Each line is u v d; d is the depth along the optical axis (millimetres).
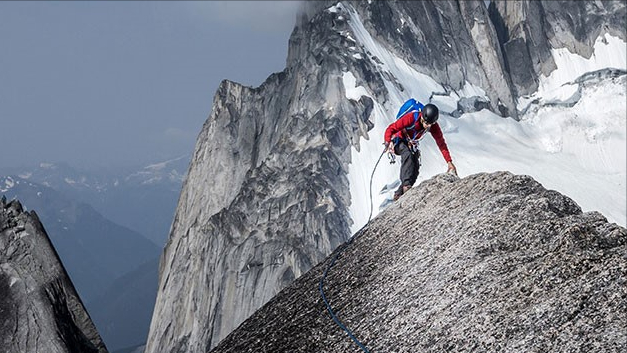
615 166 170250
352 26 162375
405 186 15367
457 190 13008
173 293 120375
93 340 13344
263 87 153375
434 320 8953
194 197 143375
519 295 8352
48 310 13008
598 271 7926
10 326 12883
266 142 142375
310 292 12266
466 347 8070
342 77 144125
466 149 162375
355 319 10336
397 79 159000
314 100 140750
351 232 112562
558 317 7602
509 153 167000
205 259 116625
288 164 127625
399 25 174750
